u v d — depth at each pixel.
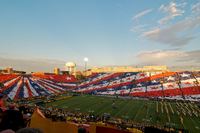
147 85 77.94
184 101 59.84
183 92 67.75
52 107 48.41
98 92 76.31
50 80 86.94
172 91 69.50
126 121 36.59
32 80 79.94
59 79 91.62
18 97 57.69
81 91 79.31
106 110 47.41
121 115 42.59
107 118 37.91
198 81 75.19
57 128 3.93
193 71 85.62
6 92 59.06
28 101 55.03
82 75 104.06
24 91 65.31
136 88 76.12
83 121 28.28
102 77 95.25
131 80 85.44
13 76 77.81
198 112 45.84
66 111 43.31
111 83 85.44
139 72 93.25
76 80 96.44
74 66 112.31
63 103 55.41
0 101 8.95
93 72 103.38
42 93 68.25
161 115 43.03
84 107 50.44
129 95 69.38
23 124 3.27
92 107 50.47
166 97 64.69
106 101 59.78
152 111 46.91
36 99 59.25
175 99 62.12
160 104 55.88
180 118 40.66
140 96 67.25
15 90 63.66
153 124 35.69
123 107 51.22
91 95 71.81
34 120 4.16
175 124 36.16
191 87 71.00
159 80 81.31
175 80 78.88
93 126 4.16
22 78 78.75
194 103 57.38
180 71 87.38
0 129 3.03
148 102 58.91
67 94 72.44
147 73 90.50
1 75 74.88
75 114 38.69
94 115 41.53
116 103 56.62
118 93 72.75
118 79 89.19
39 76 87.69
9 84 68.00
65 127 3.90
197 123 37.12
